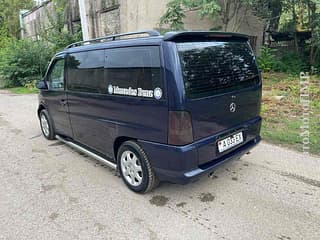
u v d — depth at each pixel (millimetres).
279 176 3639
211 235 2574
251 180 3559
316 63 12602
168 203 3127
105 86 3418
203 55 2889
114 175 3871
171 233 2623
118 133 3361
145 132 2986
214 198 3186
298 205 2990
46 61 14758
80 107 4039
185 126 2680
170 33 2691
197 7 11383
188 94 2668
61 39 15023
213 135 2988
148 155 3051
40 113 5621
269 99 7785
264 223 2713
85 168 4141
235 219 2791
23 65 14453
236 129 3283
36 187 3596
